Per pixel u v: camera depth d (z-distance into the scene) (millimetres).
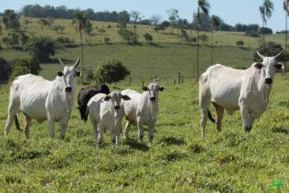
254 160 10930
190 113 24984
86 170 11125
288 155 11406
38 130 19766
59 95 15914
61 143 13688
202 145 12586
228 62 107000
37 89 16781
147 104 15617
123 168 11227
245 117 15508
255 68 15344
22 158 12367
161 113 25281
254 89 15266
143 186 9719
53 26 156875
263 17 88438
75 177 10430
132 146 14055
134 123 17047
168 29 160250
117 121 14805
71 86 15789
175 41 130875
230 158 11219
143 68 100000
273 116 16781
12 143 13023
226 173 10281
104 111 14883
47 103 16172
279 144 12516
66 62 107562
